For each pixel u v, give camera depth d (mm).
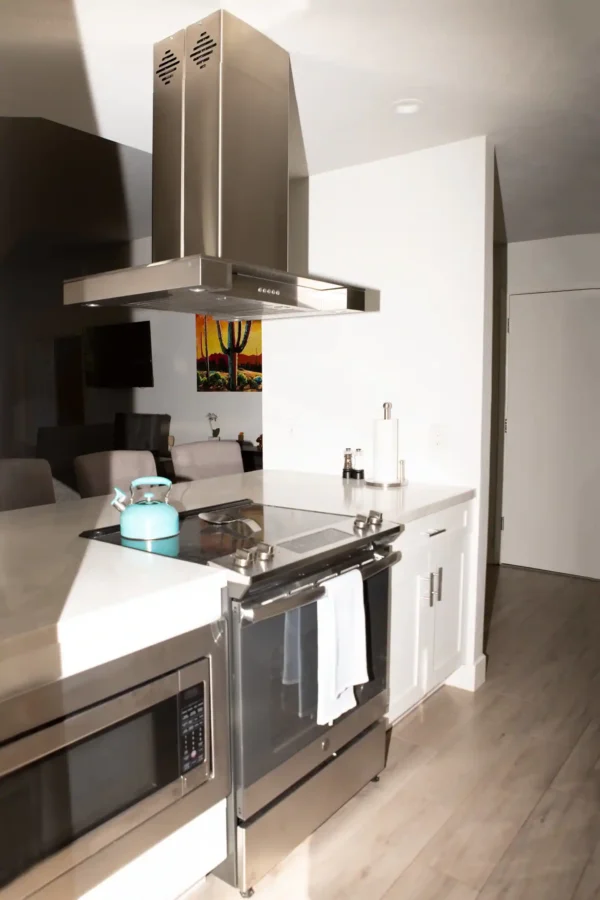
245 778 1625
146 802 1402
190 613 1484
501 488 4809
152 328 5887
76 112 2441
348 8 1740
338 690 1832
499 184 3270
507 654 3227
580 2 1700
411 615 2383
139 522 1850
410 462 2992
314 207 3193
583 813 2029
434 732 2504
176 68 1960
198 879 1570
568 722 2580
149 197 4270
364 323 3074
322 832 1945
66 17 1789
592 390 4387
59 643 1213
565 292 4445
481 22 1804
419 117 2465
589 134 2631
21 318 6359
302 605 1712
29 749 1166
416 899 1690
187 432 5676
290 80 2160
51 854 1230
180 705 1466
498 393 4777
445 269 2814
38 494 2471
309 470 3334
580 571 4512
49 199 4305
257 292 2076
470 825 1976
